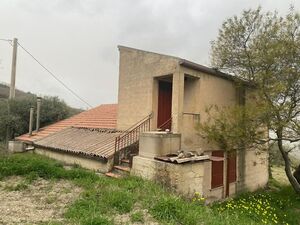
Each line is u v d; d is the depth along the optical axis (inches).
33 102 738.8
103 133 494.3
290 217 355.6
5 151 502.0
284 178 689.0
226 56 428.8
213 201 401.7
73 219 184.1
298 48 362.3
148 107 426.3
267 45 374.3
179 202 225.8
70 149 440.1
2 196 235.8
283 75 372.2
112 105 710.5
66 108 825.5
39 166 309.4
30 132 631.8
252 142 376.5
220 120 371.2
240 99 466.9
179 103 374.0
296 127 346.9
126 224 182.1
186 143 380.2
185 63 374.9
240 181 482.6
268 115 348.2
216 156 433.7
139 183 280.2
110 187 261.0
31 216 191.9
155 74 416.2
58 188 262.5
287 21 374.9
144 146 334.0
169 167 289.9
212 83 425.4
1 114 693.3
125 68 483.5
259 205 362.6
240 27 411.5
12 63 719.7
